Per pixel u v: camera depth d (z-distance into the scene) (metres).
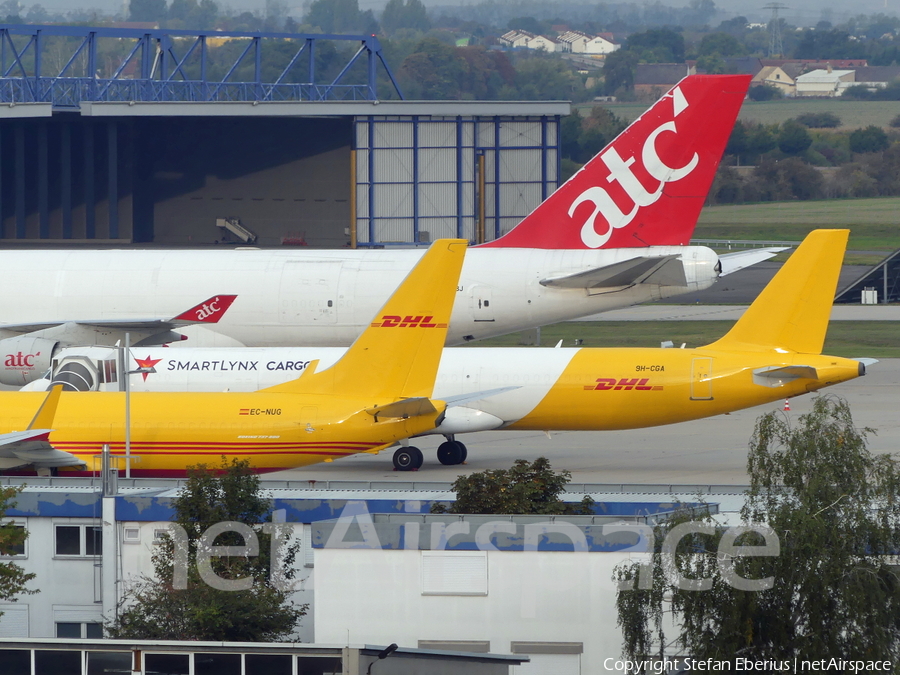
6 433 147.50
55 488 117.81
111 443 147.12
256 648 92.69
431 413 145.88
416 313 144.62
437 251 143.25
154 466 147.12
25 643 94.56
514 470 120.31
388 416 145.38
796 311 166.50
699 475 165.50
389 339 145.25
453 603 99.38
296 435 144.88
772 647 83.00
